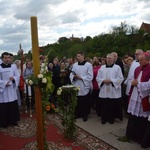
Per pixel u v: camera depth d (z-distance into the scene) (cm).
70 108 492
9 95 593
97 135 510
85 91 632
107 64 605
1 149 458
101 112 609
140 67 465
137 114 452
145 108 434
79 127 570
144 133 450
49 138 504
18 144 484
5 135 540
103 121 593
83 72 638
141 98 436
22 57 711
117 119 636
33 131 566
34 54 285
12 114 607
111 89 584
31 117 696
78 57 648
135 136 465
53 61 839
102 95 595
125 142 467
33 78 287
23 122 645
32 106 787
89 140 485
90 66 643
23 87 725
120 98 597
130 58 686
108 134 515
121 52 5106
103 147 448
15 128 591
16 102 620
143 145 431
